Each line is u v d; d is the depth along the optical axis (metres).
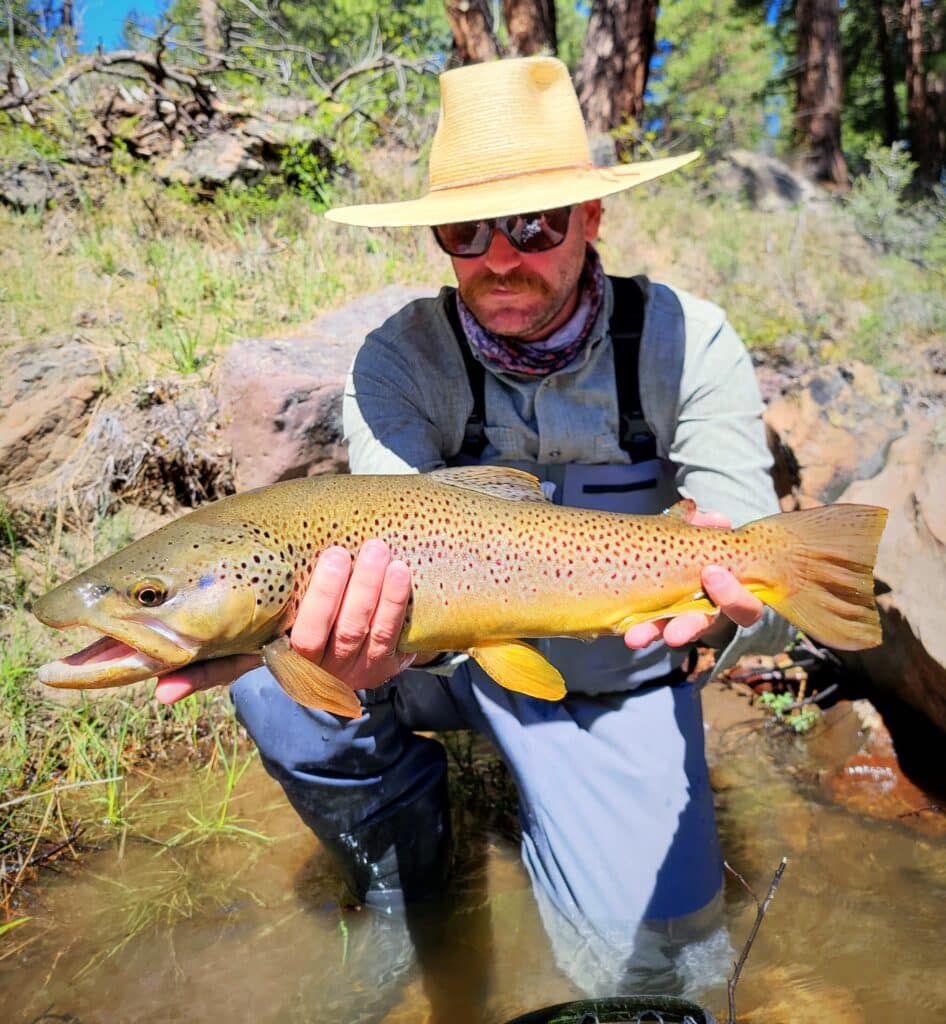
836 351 2.07
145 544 0.67
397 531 0.73
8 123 2.55
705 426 0.94
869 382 1.60
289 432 1.50
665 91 8.98
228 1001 0.82
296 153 2.65
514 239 0.85
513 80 0.92
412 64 3.53
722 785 1.17
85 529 1.50
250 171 2.57
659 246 2.89
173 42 3.03
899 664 1.21
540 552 0.75
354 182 2.74
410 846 0.94
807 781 1.18
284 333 1.82
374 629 0.69
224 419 1.57
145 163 2.56
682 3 9.02
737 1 8.64
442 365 0.96
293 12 5.90
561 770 0.94
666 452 0.98
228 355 1.58
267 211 2.43
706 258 2.77
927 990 0.81
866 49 8.52
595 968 0.86
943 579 1.17
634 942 0.88
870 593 0.75
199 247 2.21
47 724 1.22
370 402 0.96
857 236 3.03
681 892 0.89
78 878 0.98
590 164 0.96
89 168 2.47
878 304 2.34
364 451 0.94
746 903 0.94
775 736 1.29
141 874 0.99
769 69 8.68
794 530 0.77
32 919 0.92
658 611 0.77
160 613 0.65
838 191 5.17
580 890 0.90
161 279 2.00
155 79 2.82
